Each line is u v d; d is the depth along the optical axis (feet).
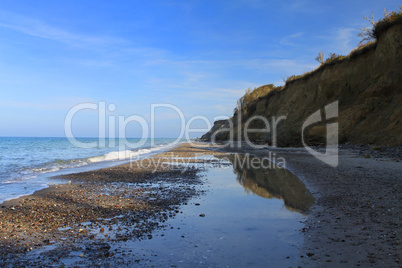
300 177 42.27
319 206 25.35
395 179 32.89
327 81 106.83
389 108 70.95
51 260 15.80
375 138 67.36
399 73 74.49
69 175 53.52
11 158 100.48
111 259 15.79
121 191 37.55
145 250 17.03
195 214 25.23
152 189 38.91
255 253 16.02
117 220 23.72
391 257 13.96
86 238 19.44
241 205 28.30
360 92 89.45
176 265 14.79
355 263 13.67
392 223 18.83
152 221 23.36
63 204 29.86
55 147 195.21
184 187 40.19
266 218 23.25
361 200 25.46
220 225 21.75
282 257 15.28
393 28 79.56
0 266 15.02
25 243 18.53
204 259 15.46
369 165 44.42
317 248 15.99
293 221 21.94
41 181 46.70
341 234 17.78
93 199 32.32
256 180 44.45
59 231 21.04
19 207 28.48
